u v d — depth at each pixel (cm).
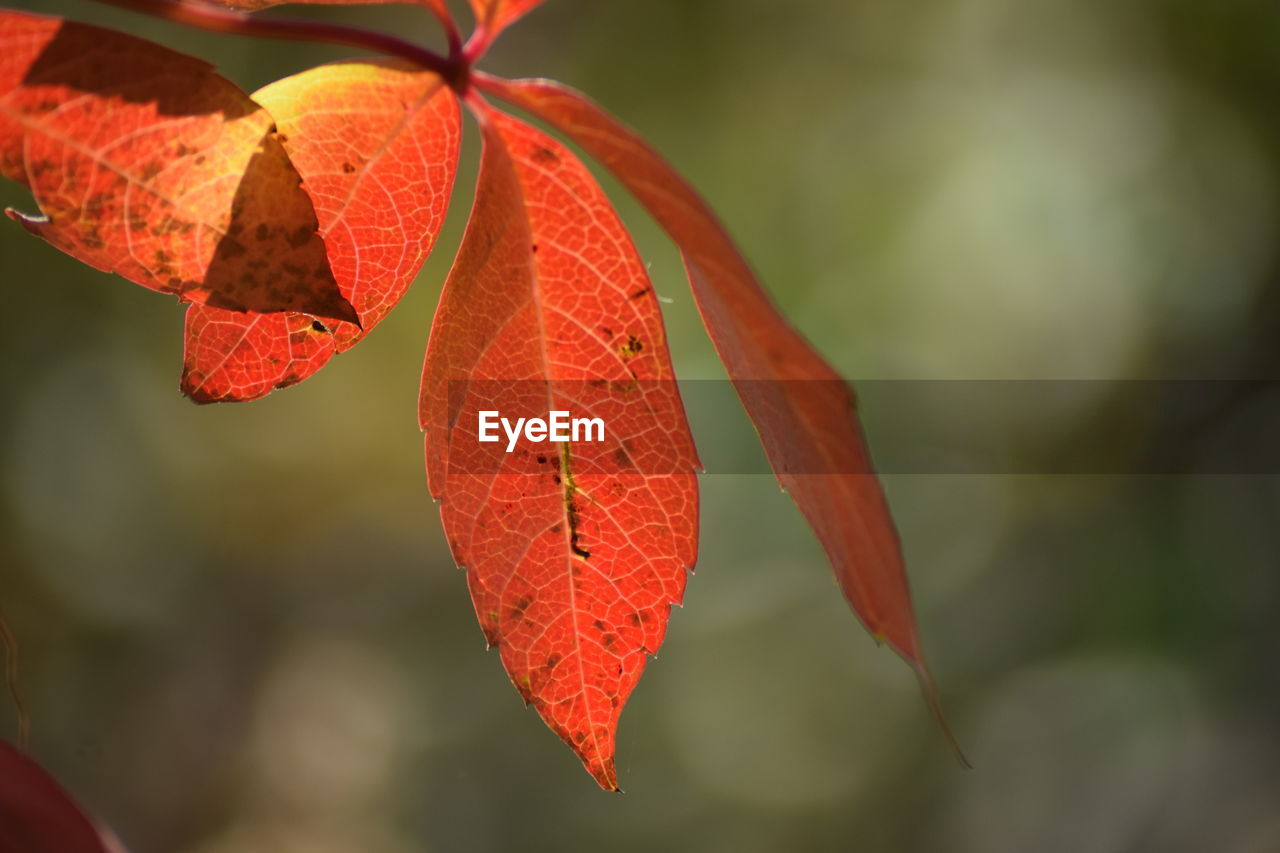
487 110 96
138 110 87
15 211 86
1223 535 639
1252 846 577
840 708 805
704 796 798
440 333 104
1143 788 652
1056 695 693
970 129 705
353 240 100
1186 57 651
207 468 744
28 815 85
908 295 702
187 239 90
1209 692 633
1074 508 699
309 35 89
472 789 802
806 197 704
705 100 693
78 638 696
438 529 807
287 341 104
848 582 83
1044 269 693
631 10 679
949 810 745
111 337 682
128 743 707
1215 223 654
